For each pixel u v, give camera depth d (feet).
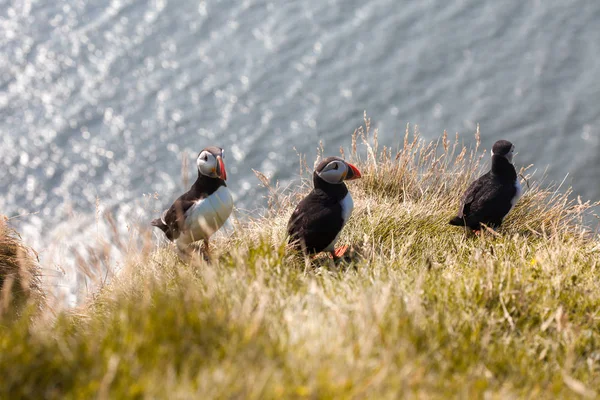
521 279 25.54
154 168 145.18
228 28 173.68
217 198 32.89
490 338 22.26
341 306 22.66
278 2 179.73
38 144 152.15
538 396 19.52
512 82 151.23
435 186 42.86
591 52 156.25
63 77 166.30
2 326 25.48
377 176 42.55
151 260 32.01
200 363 17.94
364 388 16.60
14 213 138.51
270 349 18.44
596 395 19.74
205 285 25.14
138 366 17.42
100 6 185.98
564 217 39.75
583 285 26.23
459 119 144.56
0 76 167.32
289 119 148.97
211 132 149.07
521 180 57.88
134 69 166.50
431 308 23.56
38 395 17.26
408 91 151.43
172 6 182.91
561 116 142.92
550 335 23.39
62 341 19.15
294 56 163.84
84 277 30.48
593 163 132.87
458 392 18.16
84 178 144.66
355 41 165.07
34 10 184.96
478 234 36.40
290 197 41.57
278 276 25.93
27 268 34.60
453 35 163.84
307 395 16.37
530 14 166.91
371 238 34.58
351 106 149.69
